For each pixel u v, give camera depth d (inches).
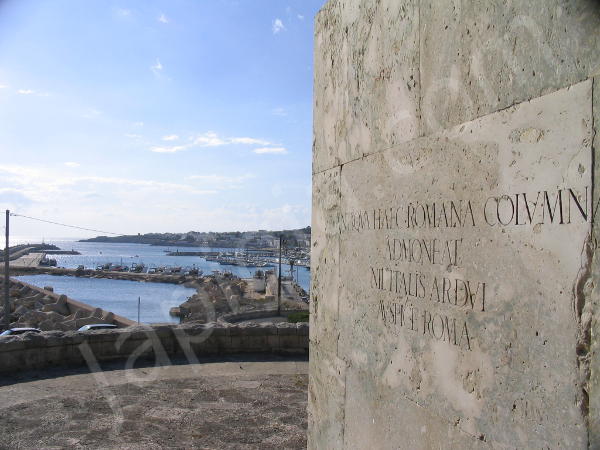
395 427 98.9
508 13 71.0
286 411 224.1
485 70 75.4
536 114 65.4
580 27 59.5
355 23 122.4
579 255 58.2
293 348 339.9
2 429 198.2
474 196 76.9
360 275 116.2
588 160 57.6
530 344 65.1
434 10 89.1
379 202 107.9
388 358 102.5
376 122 110.3
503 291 70.2
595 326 56.1
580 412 57.5
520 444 66.2
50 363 290.7
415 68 95.0
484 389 73.4
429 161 89.4
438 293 85.6
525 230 66.5
